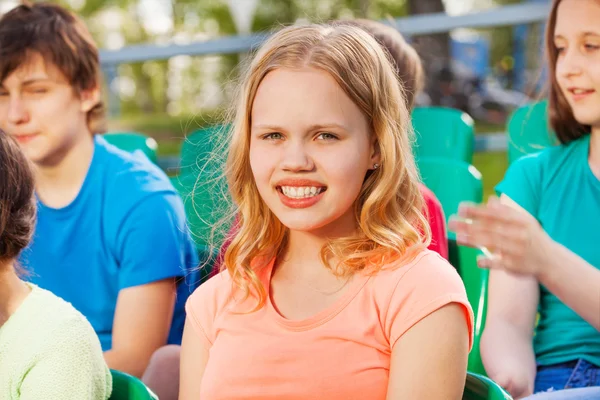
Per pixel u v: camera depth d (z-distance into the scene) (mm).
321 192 1581
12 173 1729
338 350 1540
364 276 1597
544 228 2318
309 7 17234
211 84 13438
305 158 1562
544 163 2387
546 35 2391
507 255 1698
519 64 9242
